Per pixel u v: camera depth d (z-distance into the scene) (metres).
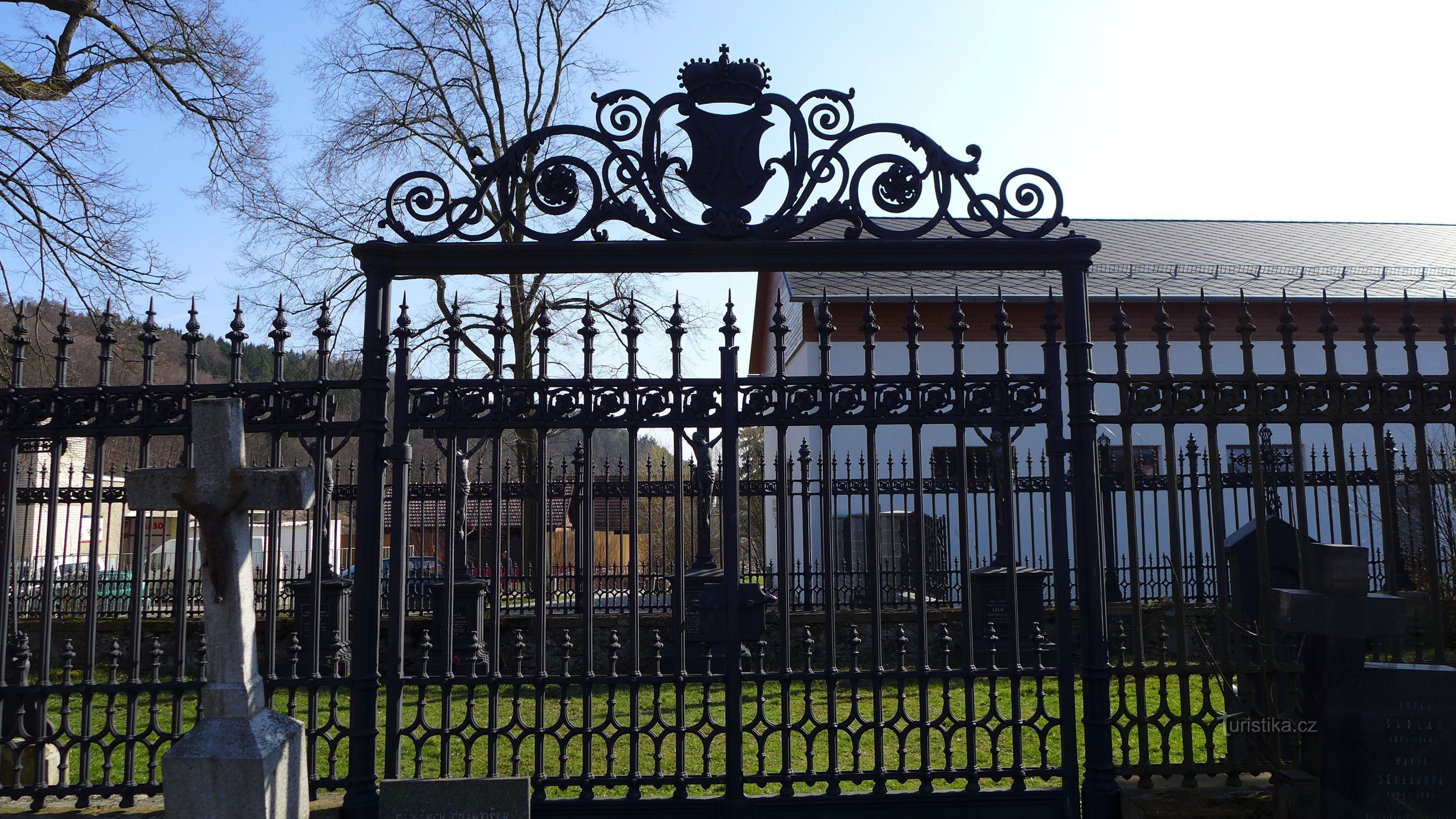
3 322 11.59
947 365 17.53
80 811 4.25
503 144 17.58
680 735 4.34
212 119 13.02
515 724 4.31
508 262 4.50
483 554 14.35
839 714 7.73
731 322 4.52
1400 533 11.64
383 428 4.41
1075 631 10.02
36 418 4.36
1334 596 3.96
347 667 9.68
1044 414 4.52
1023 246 4.50
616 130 4.52
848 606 11.62
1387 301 17.67
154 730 4.33
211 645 3.86
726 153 4.50
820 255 4.50
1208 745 4.41
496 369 4.49
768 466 21.97
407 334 4.48
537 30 17.38
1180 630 4.45
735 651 4.36
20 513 13.76
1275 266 20.97
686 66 4.52
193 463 4.07
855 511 16.78
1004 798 4.36
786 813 4.30
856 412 4.48
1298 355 17.81
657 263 4.50
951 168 4.52
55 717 7.91
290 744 3.93
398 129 16.91
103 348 4.41
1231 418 4.48
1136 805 4.20
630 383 4.48
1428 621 8.39
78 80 11.76
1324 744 3.93
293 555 6.50
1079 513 4.46
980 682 9.42
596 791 5.66
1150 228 24.12
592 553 4.45
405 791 4.01
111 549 15.21
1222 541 4.47
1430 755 3.75
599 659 10.50
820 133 4.51
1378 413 4.43
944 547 14.77
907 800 4.33
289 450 11.54
